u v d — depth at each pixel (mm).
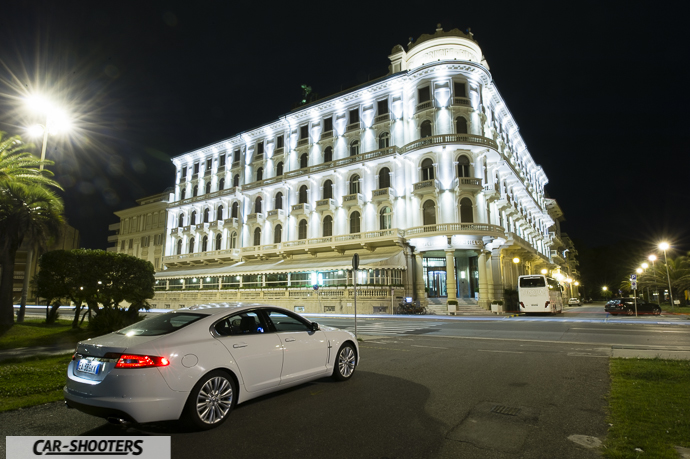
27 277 19766
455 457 3863
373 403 5641
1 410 5344
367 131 37562
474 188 32094
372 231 34375
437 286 36219
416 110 34844
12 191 17125
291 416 5105
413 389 6414
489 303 32281
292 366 5852
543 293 29500
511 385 6668
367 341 12992
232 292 38531
